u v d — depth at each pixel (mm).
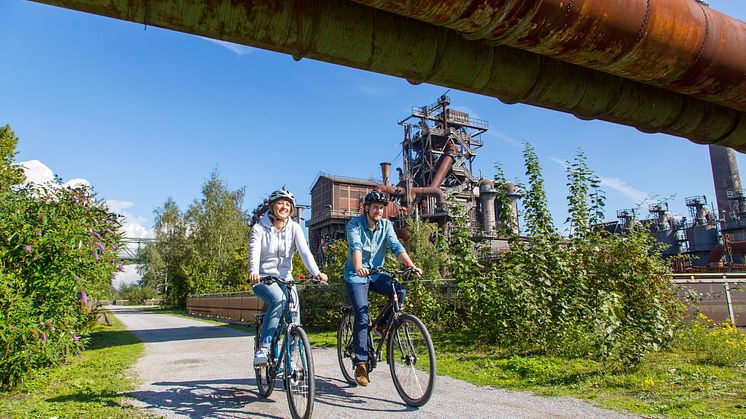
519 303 6945
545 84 6555
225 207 44188
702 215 55312
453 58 5816
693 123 7801
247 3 4637
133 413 3764
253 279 3830
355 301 4215
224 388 4785
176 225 52594
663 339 6328
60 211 6066
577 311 6969
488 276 7832
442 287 9992
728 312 9461
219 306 24984
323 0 5000
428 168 50250
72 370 5977
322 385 4758
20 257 5234
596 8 4934
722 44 5773
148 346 9383
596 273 7559
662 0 5375
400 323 4020
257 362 3865
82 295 6246
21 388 4805
